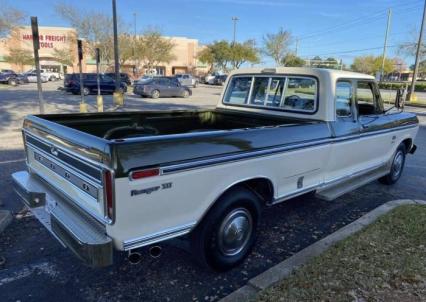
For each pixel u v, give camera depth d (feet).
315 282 10.15
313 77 14.40
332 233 13.83
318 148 13.33
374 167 17.95
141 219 8.55
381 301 9.43
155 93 81.05
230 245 11.12
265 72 16.31
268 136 11.32
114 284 10.61
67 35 171.83
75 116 13.58
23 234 13.44
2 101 61.77
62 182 10.28
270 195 11.98
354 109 15.71
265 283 10.24
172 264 11.73
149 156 8.39
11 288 10.27
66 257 11.97
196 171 9.33
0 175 20.10
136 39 165.89
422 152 30.50
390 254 11.79
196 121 17.65
